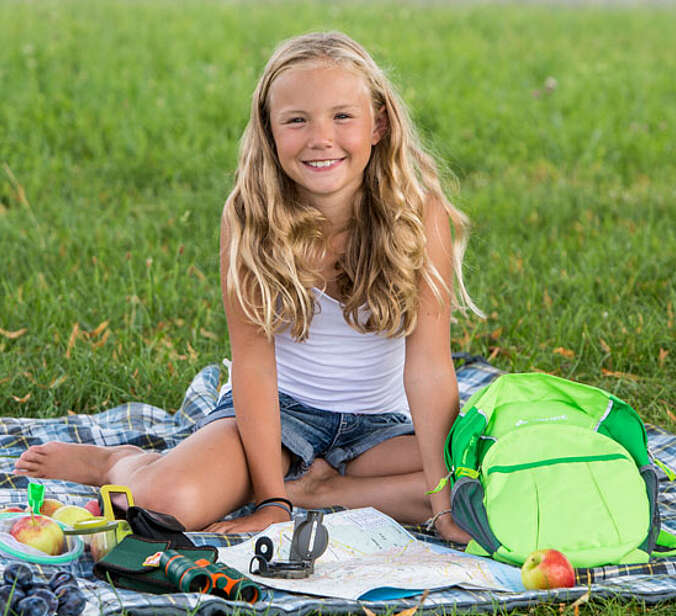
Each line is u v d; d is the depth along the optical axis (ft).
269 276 9.78
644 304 16.65
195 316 16.15
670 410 12.90
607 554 8.37
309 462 10.19
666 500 10.35
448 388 9.99
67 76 34.12
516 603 7.80
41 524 8.29
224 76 35.96
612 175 26.71
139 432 11.89
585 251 19.56
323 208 10.00
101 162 26.21
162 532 8.30
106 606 7.27
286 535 8.78
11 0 51.75
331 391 10.49
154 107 31.27
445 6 63.41
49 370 13.62
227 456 9.52
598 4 70.49
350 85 9.46
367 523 9.26
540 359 14.48
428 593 7.94
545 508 8.58
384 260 9.90
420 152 10.60
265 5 57.36
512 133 30.78
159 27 45.68
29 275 17.61
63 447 10.31
